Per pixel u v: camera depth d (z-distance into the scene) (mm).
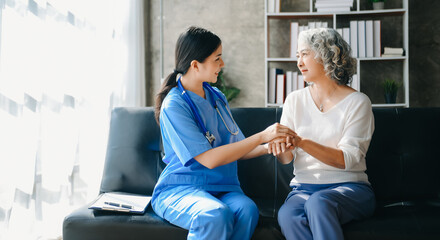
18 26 2248
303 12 3959
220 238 1527
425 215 1692
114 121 2262
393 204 1959
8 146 2205
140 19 3982
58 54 2574
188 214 1608
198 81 1841
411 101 3949
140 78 3939
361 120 1784
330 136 1836
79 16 2793
